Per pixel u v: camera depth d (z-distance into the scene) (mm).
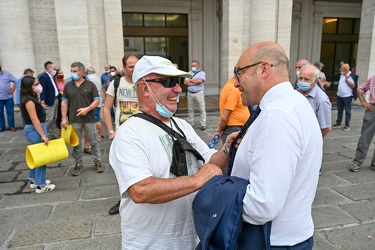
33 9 8312
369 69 10648
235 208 1194
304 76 3746
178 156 1484
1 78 7422
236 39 9570
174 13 13695
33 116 3820
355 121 8648
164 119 1581
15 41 8242
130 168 1325
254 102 1363
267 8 9188
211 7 13758
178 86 1514
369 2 10398
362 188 4082
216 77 14406
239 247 1255
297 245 1272
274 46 1300
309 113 1229
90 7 8219
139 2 13172
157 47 13961
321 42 15391
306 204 1269
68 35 8109
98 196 3930
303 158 1196
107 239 2959
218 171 1414
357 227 3137
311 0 14617
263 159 1136
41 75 6426
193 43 13977
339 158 5391
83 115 4535
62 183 4375
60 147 3980
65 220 3318
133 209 1441
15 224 3242
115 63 8734
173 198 1311
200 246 1341
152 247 1470
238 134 1516
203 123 7660
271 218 1133
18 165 5160
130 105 3303
